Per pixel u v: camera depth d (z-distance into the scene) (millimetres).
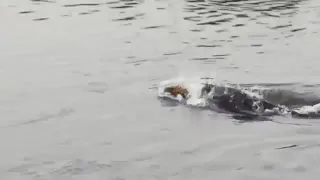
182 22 22297
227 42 18875
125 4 26328
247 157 9203
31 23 22188
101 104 12102
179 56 16984
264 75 14664
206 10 24812
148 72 15039
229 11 24562
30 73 14992
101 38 19609
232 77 14398
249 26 21469
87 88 13438
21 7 25516
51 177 8555
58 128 10656
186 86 12406
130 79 14281
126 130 10484
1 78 14508
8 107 11984
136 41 19156
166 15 23719
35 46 18406
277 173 8617
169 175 8586
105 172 8695
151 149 9602
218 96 11898
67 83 13930
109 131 10445
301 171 8656
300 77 14375
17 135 10344
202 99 11922
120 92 13055
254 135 10148
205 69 15383
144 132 10367
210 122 10836
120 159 9188
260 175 8555
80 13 24219
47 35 20156
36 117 11289
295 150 9453
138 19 22969
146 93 12906
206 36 19859
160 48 18062
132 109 11711
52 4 26344
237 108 11484
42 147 9750
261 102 11602
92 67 15641
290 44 18484
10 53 17453
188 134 10219
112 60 16484
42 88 13492
